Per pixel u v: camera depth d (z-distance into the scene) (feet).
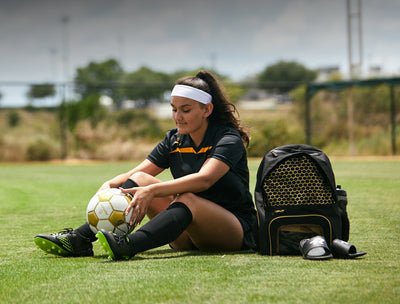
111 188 34.35
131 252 30.71
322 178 31.86
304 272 26.61
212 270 27.66
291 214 31.50
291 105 265.13
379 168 140.97
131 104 263.29
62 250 33.35
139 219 32.19
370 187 88.12
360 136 238.27
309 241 30.68
